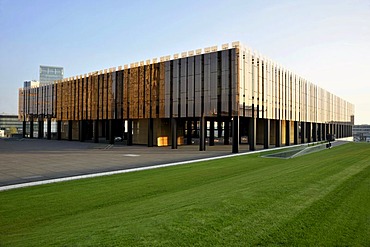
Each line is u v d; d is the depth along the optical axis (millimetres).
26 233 7844
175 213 8195
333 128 77625
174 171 19188
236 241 6320
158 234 6672
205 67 37375
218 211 8266
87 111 55844
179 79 40219
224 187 12750
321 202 9188
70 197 11961
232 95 34781
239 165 22203
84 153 32875
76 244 6262
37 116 71250
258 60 38812
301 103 53625
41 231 7828
